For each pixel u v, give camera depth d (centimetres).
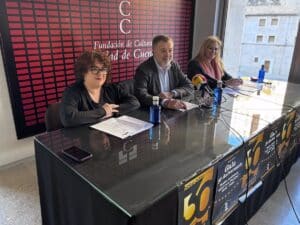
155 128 138
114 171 96
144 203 79
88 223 97
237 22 366
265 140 149
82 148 114
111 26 274
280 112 168
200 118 154
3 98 219
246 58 378
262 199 177
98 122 145
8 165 234
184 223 100
